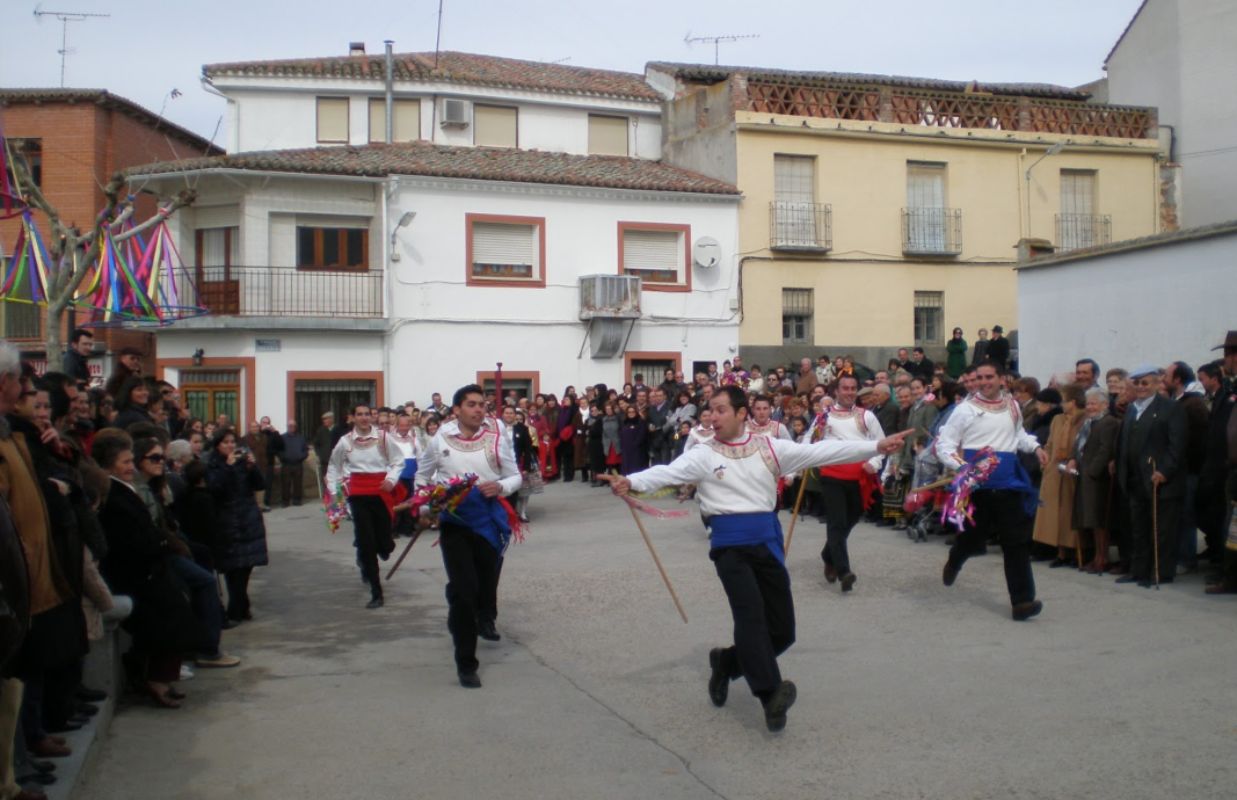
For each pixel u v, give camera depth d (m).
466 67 34.69
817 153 31.03
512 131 33.44
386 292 28.05
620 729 7.10
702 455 7.07
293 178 27.66
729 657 7.35
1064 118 33.28
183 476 9.84
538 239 29.34
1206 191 33.94
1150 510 10.88
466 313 28.73
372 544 11.70
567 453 26.39
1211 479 11.02
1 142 13.92
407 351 28.31
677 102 33.69
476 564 9.13
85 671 7.37
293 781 6.27
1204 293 16.77
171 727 7.32
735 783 6.05
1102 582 11.12
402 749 6.80
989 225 32.34
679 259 30.47
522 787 6.10
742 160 30.64
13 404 5.60
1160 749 6.25
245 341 27.34
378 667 8.99
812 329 31.12
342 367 27.91
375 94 32.38
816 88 31.41
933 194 32.12
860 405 13.26
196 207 28.42
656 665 8.71
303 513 22.59
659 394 23.56
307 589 12.87
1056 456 12.05
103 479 7.37
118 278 16.80
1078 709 7.04
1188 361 17.00
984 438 9.66
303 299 27.88
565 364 29.58
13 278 14.58
